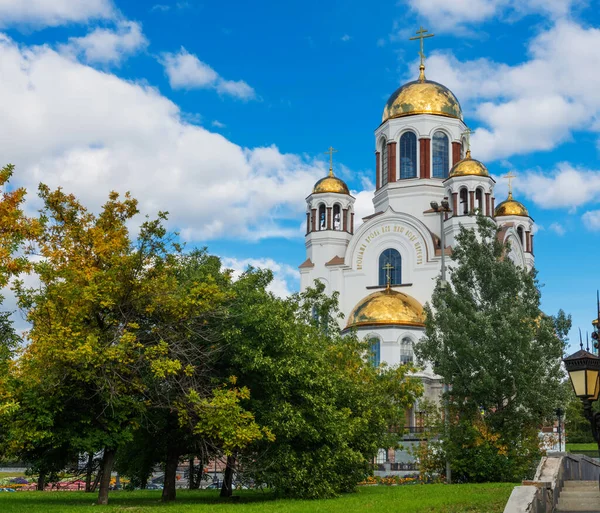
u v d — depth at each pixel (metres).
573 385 17.81
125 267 27.11
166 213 28.47
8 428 26.62
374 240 78.75
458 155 82.44
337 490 31.31
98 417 26.83
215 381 29.42
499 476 38.16
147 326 28.47
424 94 83.12
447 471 38.88
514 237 79.25
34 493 37.66
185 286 29.34
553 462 25.23
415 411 66.06
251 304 30.72
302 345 31.05
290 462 29.47
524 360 38.88
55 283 26.81
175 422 30.22
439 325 42.19
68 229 29.20
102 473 27.83
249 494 35.31
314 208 82.25
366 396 37.41
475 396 39.41
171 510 24.25
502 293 42.41
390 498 28.09
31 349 26.48
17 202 23.50
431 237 76.69
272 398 30.03
